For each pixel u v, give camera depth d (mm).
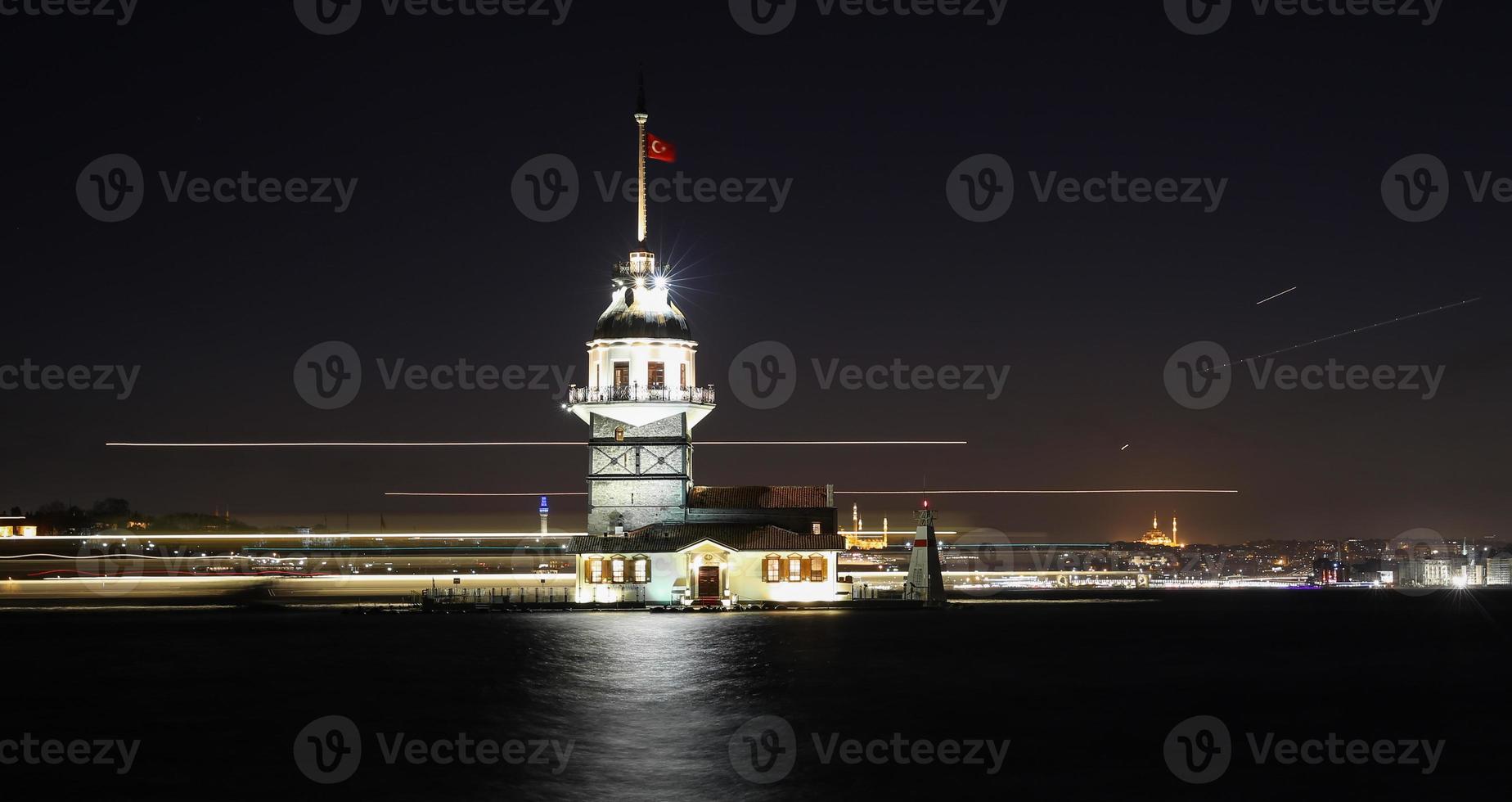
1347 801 61281
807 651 110375
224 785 62812
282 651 114375
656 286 145000
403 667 101500
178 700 86312
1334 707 85062
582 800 60531
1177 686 94250
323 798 60594
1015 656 112000
